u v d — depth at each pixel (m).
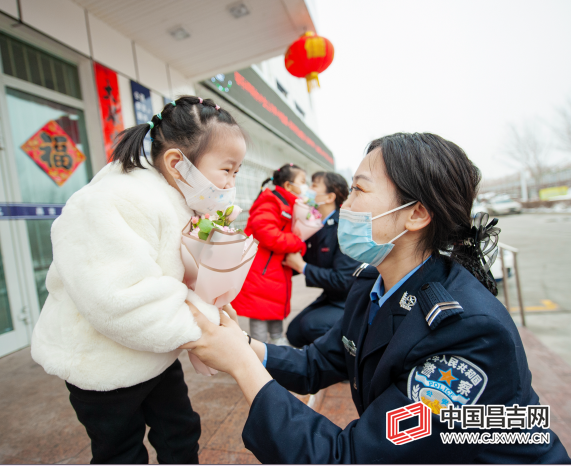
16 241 2.78
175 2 3.06
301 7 3.32
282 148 10.63
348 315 1.14
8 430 1.75
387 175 0.90
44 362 0.90
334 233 2.15
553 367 2.35
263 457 0.78
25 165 2.86
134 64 3.61
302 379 1.15
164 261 0.87
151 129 0.99
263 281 2.15
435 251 0.92
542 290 4.54
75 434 1.71
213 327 0.85
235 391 2.10
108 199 0.81
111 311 0.75
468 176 0.89
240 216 7.16
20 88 2.80
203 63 4.17
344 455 0.73
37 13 2.67
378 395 0.85
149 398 1.18
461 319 0.74
